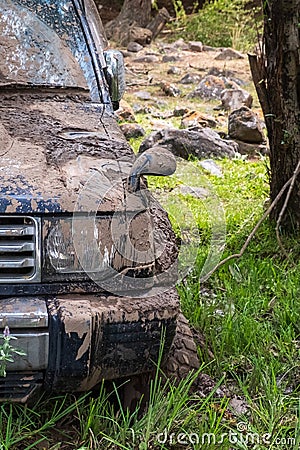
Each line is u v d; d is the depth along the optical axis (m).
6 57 4.70
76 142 4.03
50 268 3.43
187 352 3.99
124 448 3.48
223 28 20.50
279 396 3.96
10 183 3.52
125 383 3.87
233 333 4.66
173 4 23.44
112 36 20.50
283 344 4.68
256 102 13.38
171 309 3.51
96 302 3.44
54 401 3.90
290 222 6.58
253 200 7.90
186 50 19.09
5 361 3.30
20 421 3.65
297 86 6.36
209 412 3.76
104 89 4.76
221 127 11.29
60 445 3.67
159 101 13.30
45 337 3.32
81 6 5.12
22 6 4.89
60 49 4.81
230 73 15.75
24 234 3.40
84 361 3.37
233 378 4.39
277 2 6.21
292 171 6.51
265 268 5.84
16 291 3.39
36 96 4.61
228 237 6.53
